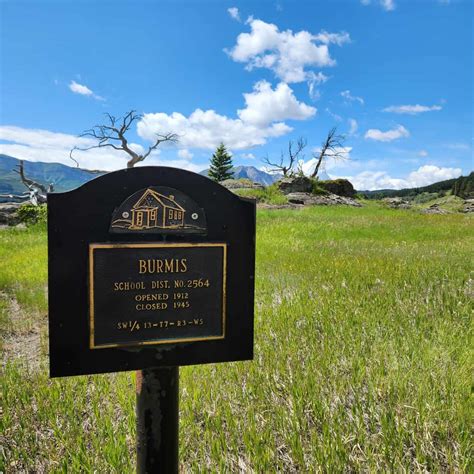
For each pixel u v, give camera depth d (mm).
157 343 2357
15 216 24969
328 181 46219
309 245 13320
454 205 55344
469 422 2922
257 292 7020
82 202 2209
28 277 9273
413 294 5977
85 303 2230
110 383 3971
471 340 4211
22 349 5324
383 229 18906
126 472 2662
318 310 5551
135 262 2311
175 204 2365
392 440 2811
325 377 3727
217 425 3105
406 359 3836
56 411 3369
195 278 2422
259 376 3814
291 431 3023
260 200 37344
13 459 2842
